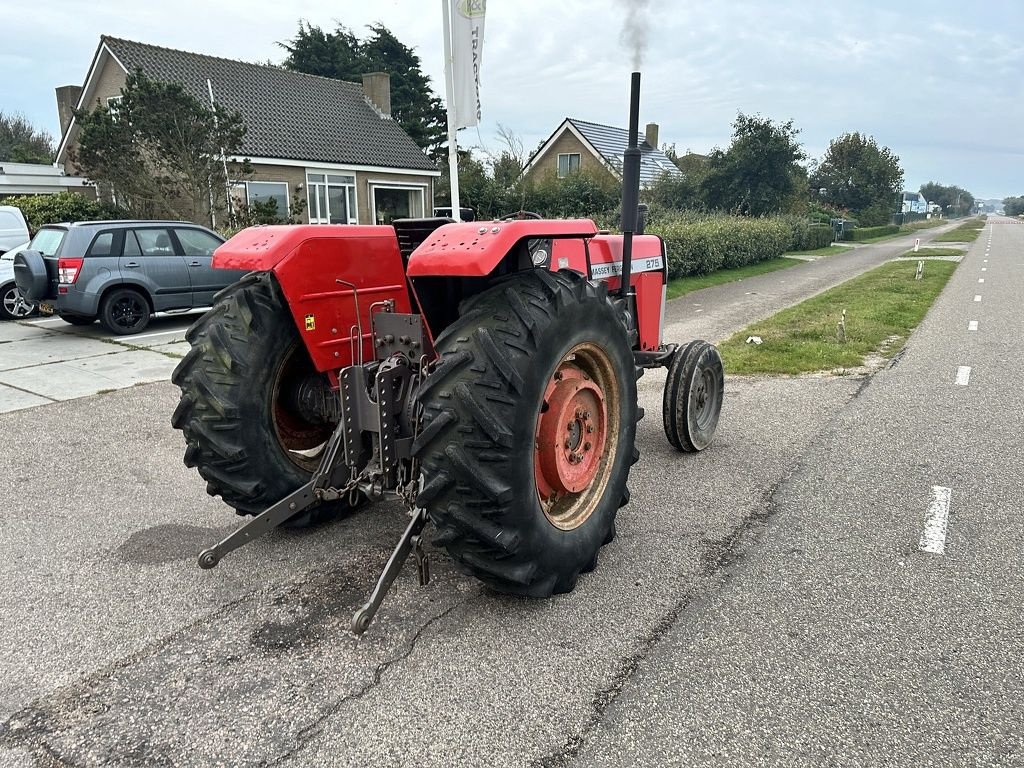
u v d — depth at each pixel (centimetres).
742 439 503
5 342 921
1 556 343
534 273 278
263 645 266
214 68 2216
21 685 246
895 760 205
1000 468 437
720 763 204
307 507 340
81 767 208
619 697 233
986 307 1141
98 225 941
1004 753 207
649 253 480
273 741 217
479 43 713
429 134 3550
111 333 978
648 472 441
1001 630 269
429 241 266
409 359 297
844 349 798
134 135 1434
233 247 319
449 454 246
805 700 231
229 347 312
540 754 209
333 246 317
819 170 4838
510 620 279
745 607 287
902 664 249
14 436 539
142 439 531
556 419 279
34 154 3625
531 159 3394
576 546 289
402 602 293
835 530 356
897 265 2042
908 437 498
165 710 232
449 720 224
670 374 452
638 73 371
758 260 2223
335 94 2466
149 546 351
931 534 350
